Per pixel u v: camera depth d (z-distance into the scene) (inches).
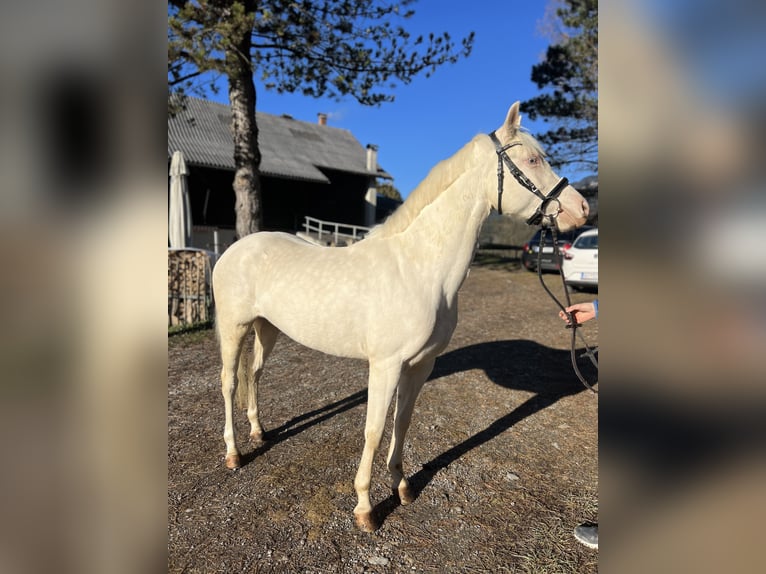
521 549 82.4
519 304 332.8
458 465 110.7
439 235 86.1
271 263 101.4
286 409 141.3
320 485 100.4
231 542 82.0
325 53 302.8
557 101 489.4
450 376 174.9
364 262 89.9
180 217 285.9
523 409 144.0
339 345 90.7
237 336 108.4
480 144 85.3
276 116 855.7
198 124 674.2
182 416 133.9
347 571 76.4
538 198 84.0
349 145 866.1
